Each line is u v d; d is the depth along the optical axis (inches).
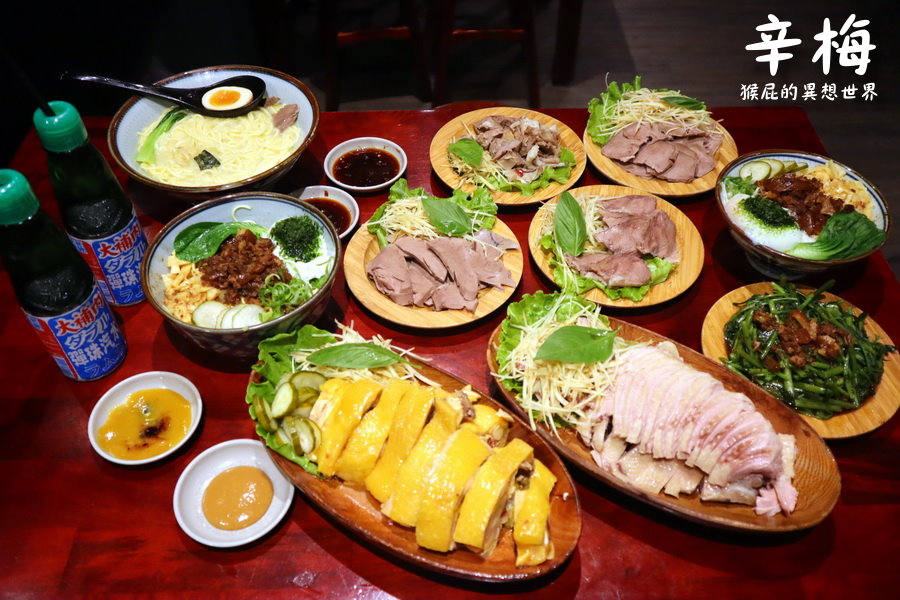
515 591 18.1
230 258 23.0
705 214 27.4
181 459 20.5
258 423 18.9
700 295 24.8
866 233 23.1
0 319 24.0
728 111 31.8
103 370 22.1
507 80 54.2
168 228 22.7
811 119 52.4
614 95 30.7
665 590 18.2
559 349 19.3
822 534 19.1
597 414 19.4
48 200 27.5
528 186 26.6
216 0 55.4
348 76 53.9
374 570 18.4
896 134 51.5
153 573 18.3
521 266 24.3
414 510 16.9
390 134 30.2
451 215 24.4
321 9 54.3
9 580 18.3
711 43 58.7
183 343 23.4
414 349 23.0
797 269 23.2
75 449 20.8
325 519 19.2
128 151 26.9
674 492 18.4
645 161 27.6
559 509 17.7
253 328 19.9
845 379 20.5
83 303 20.0
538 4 61.4
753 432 17.9
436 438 17.6
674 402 18.7
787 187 25.8
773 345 21.4
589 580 18.3
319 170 28.7
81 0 49.9
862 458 20.6
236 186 24.0
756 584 18.3
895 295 25.0
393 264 23.5
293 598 18.0
